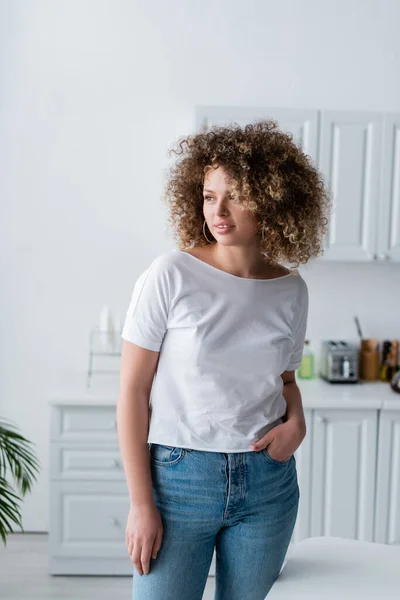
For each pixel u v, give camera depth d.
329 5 3.21
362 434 2.88
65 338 3.31
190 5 3.18
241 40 3.21
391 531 2.91
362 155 2.98
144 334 1.34
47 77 3.18
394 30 3.23
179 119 3.23
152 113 3.22
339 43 3.23
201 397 1.34
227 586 1.42
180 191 1.47
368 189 3.00
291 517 1.45
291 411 1.52
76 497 2.88
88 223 3.26
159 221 3.27
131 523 1.32
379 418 2.88
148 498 1.32
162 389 1.36
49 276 3.28
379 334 3.39
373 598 1.28
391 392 3.02
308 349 3.28
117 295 3.31
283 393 1.57
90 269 3.29
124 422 1.34
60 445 2.86
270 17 3.20
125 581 2.88
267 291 1.39
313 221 1.42
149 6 3.17
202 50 3.20
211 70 3.21
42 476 3.35
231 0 3.19
